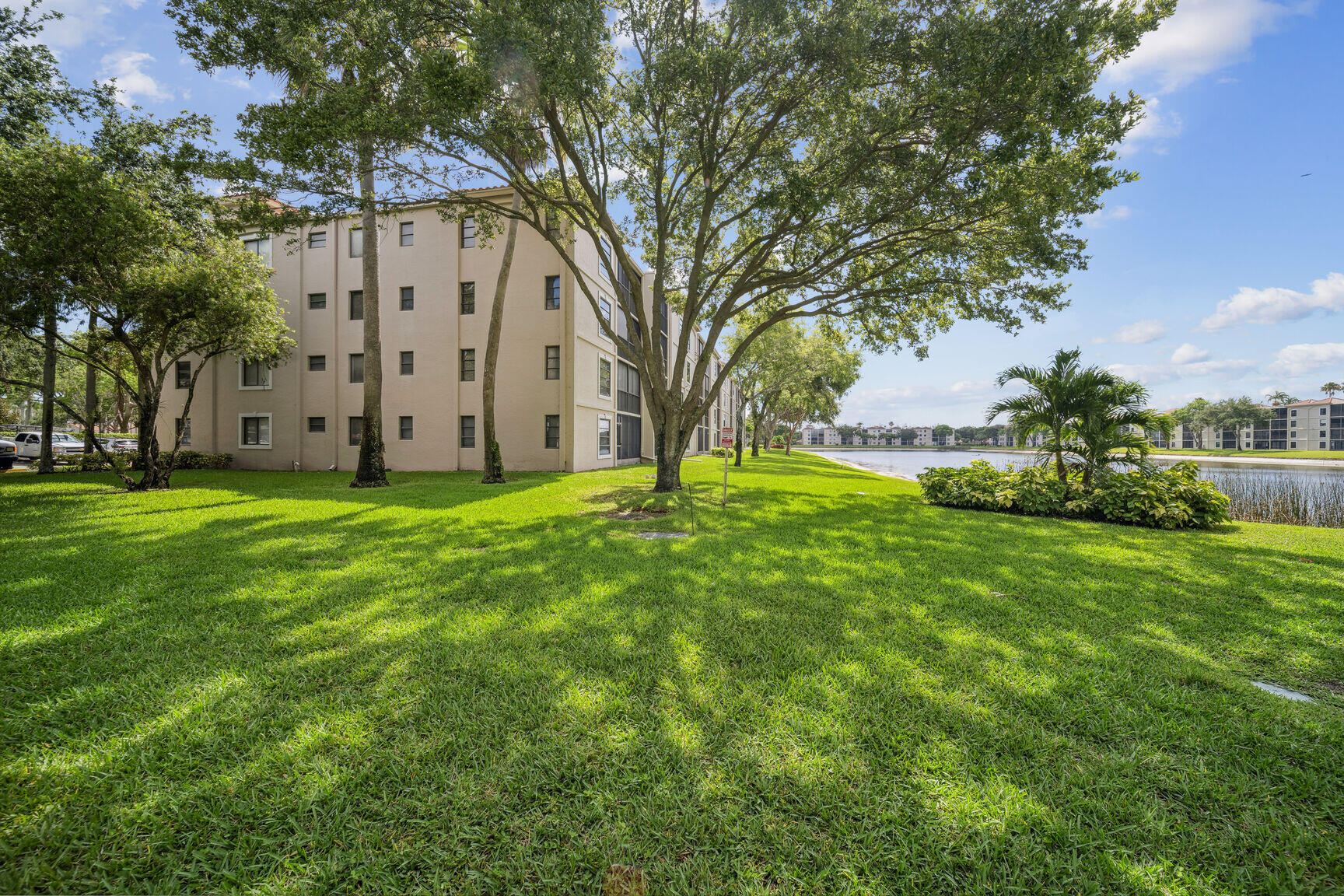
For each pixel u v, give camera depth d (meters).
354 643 3.76
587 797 2.20
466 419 22.30
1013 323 13.16
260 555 6.43
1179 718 2.84
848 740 2.57
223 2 8.59
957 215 11.62
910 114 10.68
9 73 13.70
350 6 9.05
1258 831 2.02
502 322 22.02
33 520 8.96
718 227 14.62
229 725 2.70
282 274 22.91
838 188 10.75
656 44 11.07
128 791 2.19
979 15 9.34
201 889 1.77
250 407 23.28
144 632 3.91
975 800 2.15
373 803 2.12
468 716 2.79
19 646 3.64
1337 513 12.56
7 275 10.73
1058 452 11.44
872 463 46.34
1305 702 3.03
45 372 19.19
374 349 15.03
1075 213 10.42
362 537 7.62
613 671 3.32
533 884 1.77
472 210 13.32
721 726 2.69
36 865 1.81
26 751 2.45
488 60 8.63
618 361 27.59
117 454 13.35
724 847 1.95
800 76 10.55
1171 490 9.70
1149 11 8.78
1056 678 3.25
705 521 9.47
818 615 4.39
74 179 10.50
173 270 13.09
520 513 10.27
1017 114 9.43
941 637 3.91
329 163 9.92
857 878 1.80
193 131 15.32
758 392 40.03
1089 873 1.84
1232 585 5.43
